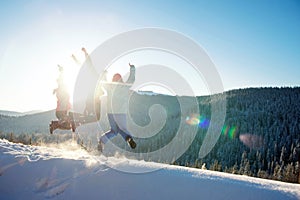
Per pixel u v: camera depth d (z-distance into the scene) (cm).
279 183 436
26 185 471
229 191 392
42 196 445
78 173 472
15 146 637
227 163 8750
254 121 11906
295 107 12925
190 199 389
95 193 426
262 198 374
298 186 427
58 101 648
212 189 399
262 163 8169
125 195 412
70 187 446
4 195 466
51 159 519
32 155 555
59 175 475
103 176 451
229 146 9706
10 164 519
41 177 478
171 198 396
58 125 638
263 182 428
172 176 436
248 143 9962
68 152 582
